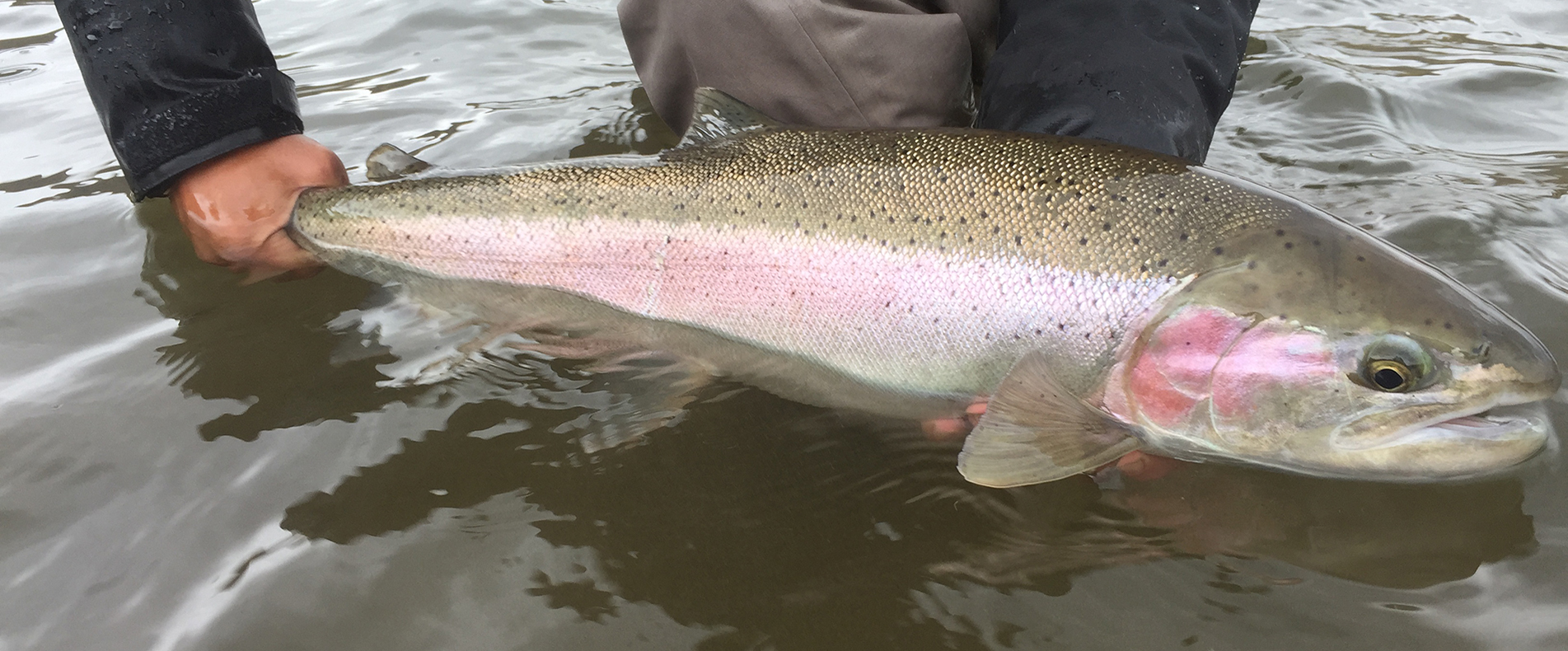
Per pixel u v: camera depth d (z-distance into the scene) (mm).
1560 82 900
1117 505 488
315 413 542
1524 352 477
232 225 637
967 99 734
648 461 516
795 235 581
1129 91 583
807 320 578
